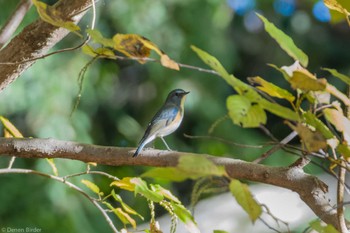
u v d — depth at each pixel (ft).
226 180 12.35
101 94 46.19
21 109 42.73
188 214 12.59
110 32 45.78
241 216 36.24
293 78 10.91
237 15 54.44
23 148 15.49
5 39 16.81
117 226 43.86
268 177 14.03
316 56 55.01
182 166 9.98
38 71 42.22
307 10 55.06
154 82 48.65
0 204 42.04
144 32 45.57
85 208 43.16
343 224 12.54
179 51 46.62
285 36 11.83
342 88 53.47
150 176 10.05
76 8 15.53
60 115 43.01
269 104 10.57
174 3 46.91
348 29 55.11
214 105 47.52
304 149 11.97
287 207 34.88
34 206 42.37
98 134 48.57
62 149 15.40
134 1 45.19
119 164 15.25
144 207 44.37
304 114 11.27
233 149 47.37
